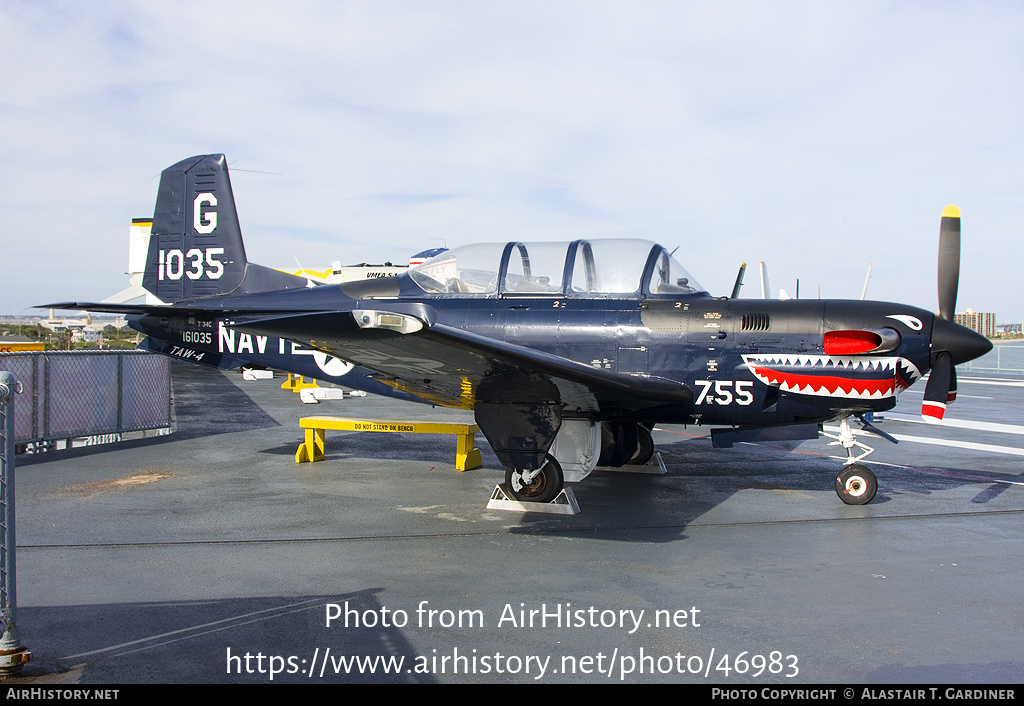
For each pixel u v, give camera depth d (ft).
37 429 26.03
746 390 19.33
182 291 25.89
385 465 24.67
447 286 22.08
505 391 16.53
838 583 12.92
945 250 19.58
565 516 17.79
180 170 25.94
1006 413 43.01
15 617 9.20
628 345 19.90
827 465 25.71
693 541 15.65
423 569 13.52
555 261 21.33
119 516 17.29
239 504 18.69
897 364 18.43
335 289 23.40
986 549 15.16
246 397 49.85
